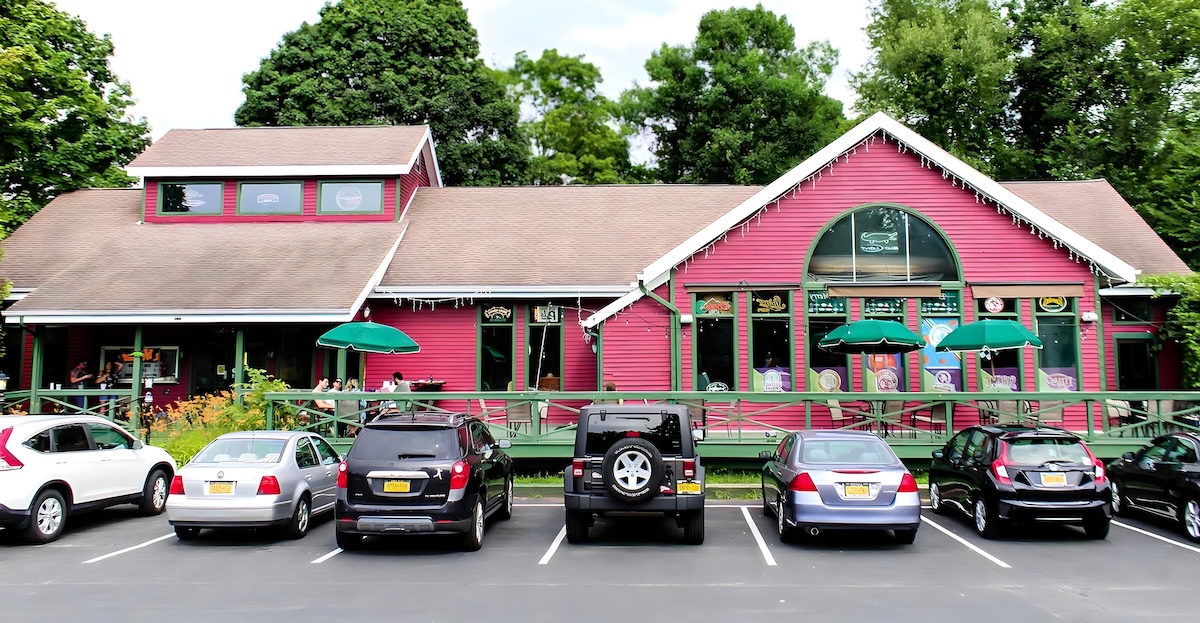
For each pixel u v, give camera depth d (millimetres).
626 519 13938
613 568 10469
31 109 27453
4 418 12398
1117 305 21688
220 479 11750
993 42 38969
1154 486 13227
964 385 19391
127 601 8875
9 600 8930
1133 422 18812
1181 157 28438
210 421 18219
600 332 20062
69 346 22938
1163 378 21578
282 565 10664
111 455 13602
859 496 11156
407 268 21984
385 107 36906
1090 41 36938
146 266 21734
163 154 25406
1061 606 8656
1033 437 12375
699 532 11797
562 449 17219
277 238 23531
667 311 20016
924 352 19578
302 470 12688
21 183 29125
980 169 37125
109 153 30484
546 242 23406
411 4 38906
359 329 16922
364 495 10953
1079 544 12000
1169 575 10109
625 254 22672
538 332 21922
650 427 11711
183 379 22750
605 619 8148
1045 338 19453
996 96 38188
